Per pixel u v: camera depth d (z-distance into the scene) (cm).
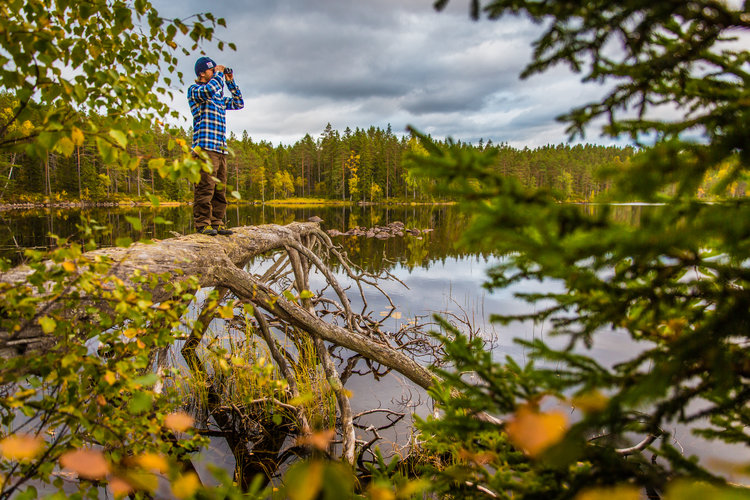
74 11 203
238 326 498
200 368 411
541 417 91
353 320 465
